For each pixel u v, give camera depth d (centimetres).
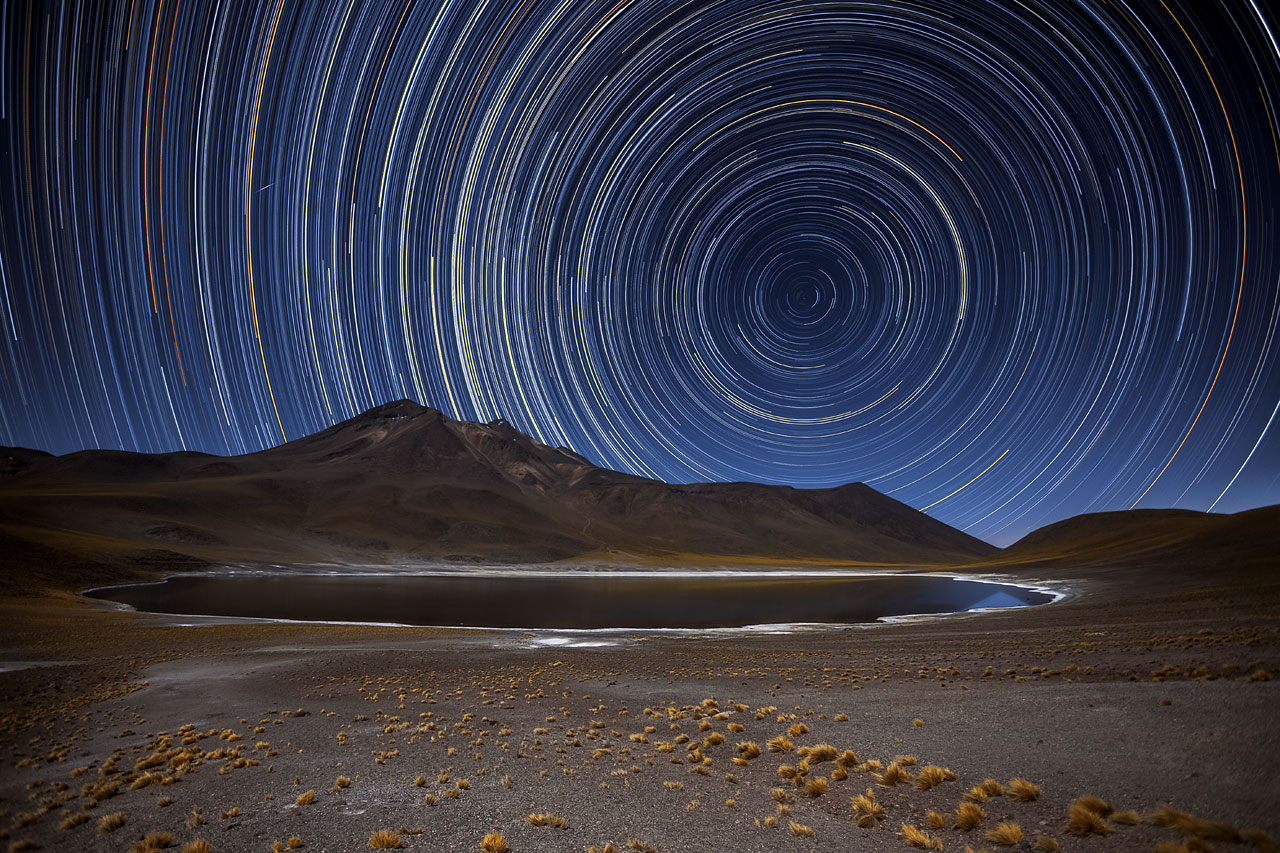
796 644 3275
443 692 1927
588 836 797
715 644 3297
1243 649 1816
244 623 4225
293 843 799
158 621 4228
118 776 1164
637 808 893
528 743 1295
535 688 1973
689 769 1084
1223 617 2789
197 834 852
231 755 1259
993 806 807
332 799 972
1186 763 858
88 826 916
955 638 3138
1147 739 991
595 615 5422
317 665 2458
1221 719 1034
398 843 788
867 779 967
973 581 9962
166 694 1958
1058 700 1352
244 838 832
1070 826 703
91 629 3628
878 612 5634
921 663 2305
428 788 1012
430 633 3753
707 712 1534
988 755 1016
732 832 796
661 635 3812
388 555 15262
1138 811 731
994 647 2652
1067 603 4888
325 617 4941
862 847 733
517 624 4650
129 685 2103
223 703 1814
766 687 1917
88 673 2345
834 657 2662
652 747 1245
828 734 1255
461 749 1253
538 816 854
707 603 6844
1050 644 2567
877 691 1734
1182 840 636
